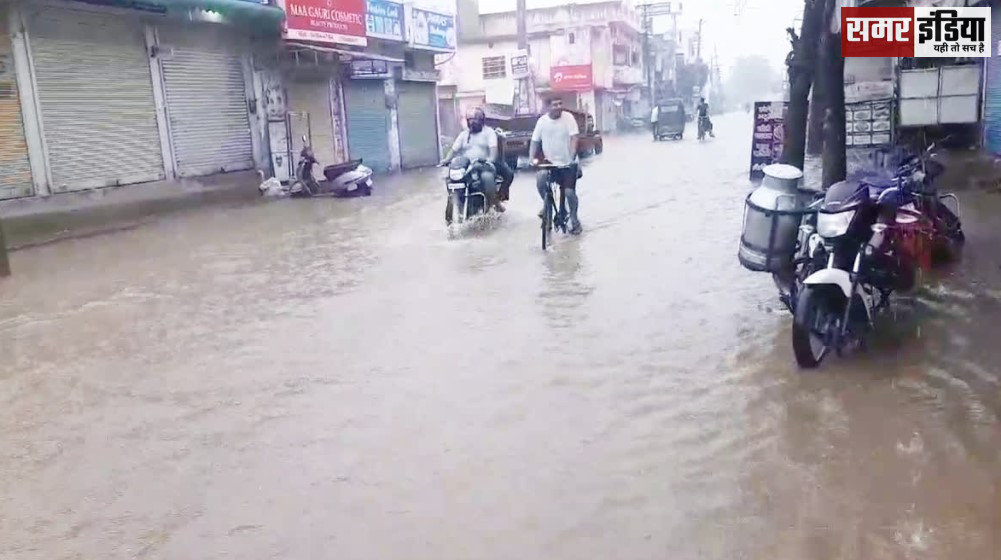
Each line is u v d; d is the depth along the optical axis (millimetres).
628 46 54562
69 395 5613
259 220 14945
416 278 8820
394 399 5203
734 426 4547
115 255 11594
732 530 3488
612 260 9242
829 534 3418
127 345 6805
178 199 17281
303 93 22391
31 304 8531
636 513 3660
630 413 4801
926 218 7469
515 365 5758
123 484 4191
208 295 8570
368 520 3707
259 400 5312
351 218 14484
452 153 12547
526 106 42656
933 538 3350
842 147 10445
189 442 4684
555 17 46469
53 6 14516
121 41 16156
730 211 12664
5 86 13883
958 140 17078
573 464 4168
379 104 25828
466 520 3666
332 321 7207
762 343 6012
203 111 18422
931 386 4980
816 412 4680
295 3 20469
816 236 5840
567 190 10961
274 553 3471
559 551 3381
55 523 3824
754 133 16797
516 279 8508
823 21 10383
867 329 5688
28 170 14289
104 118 15797
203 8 17016
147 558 3486
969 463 3971
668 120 37875
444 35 29359
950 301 6750
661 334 6348
